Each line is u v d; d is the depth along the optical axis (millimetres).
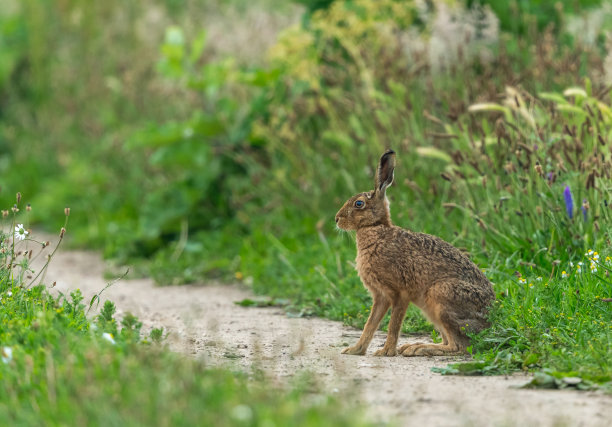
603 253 9492
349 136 14086
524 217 10734
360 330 10055
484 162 11445
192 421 5195
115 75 21000
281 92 15555
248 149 15680
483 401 6426
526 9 14828
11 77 23562
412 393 6672
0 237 9367
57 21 22906
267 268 13172
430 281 8398
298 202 14570
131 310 11188
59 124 20859
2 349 6766
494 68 14000
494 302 8492
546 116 11398
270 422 5176
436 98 13602
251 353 8430
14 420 5535
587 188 10023
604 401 6414
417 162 13047
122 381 5816
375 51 14898
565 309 8672
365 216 8656
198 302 12070
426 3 15344
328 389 6742
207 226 15641
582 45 13367
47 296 9164
